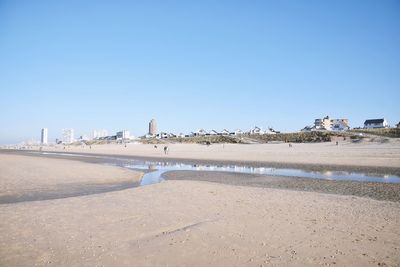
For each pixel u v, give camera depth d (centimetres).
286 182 2531
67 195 1900
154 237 977
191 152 7612
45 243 930
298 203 1495
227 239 950
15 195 1877
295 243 917
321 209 1359
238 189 1958
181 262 791
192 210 1343
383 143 7475
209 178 2856
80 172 3025
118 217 1224
